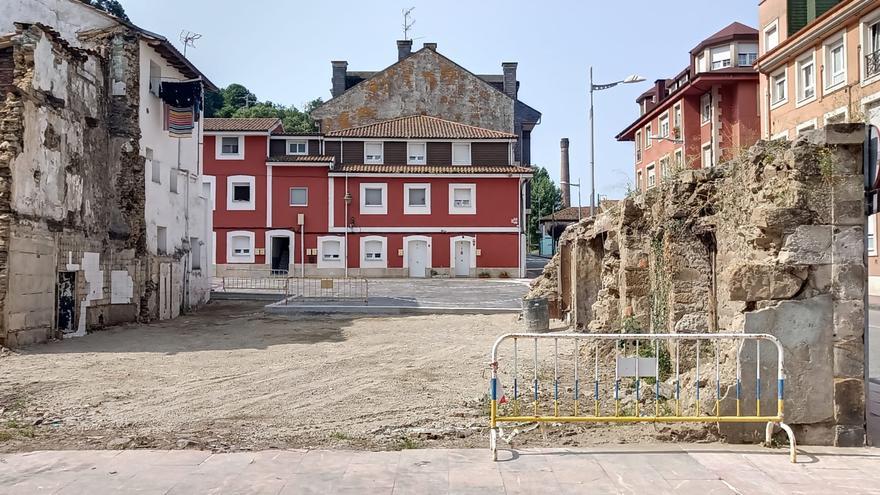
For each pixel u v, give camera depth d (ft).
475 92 202.08
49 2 75.00
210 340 59.67
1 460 22.36
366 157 168.04
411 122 178.91
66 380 39.52
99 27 74.28
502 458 22.12
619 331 42.09
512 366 43.34
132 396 34.83
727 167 31.17
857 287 23.47
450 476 20.39
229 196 160.76
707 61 155.43
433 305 91.15
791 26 120.88
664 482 19.71
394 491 19.15
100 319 68.49
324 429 27.55
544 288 71.31
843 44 104.01
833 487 19.25
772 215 23.76
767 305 23.57
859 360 23.40
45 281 57.11
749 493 18.85
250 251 160.86
